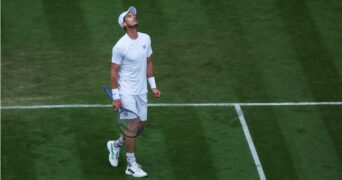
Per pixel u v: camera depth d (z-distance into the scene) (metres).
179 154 44.41
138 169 42.28
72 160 43.69
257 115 48.50
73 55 54.47
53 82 51.56
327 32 57.56
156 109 48.66
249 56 54.84
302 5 60.16
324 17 59.03
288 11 59.53
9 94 50.12
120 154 44.50
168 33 57.06
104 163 43.50
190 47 55.66
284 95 50.78
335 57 54.97
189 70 53.22
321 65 54.09
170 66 53.59
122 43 40.22
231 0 60.50
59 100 49.56
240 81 52.19
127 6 59.50
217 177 42.53
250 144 45.56
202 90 51.06
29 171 42.66
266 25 58.06
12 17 58.12
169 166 43.31
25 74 52.34
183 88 51.19
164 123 47.25
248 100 50.12
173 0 60.28
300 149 45.28
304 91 51.31
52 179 42.06
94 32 56.91
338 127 47.53
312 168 43.62
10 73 52.38
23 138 45.53
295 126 47.50
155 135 46.06
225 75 52.78
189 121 47.59
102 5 59.50
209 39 56.56
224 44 56.06
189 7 59.66
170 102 49.53
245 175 42.84
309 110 49.25
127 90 41.09
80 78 52.06
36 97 49.84
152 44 55.88
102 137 45.88
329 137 46.50
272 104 49.75
